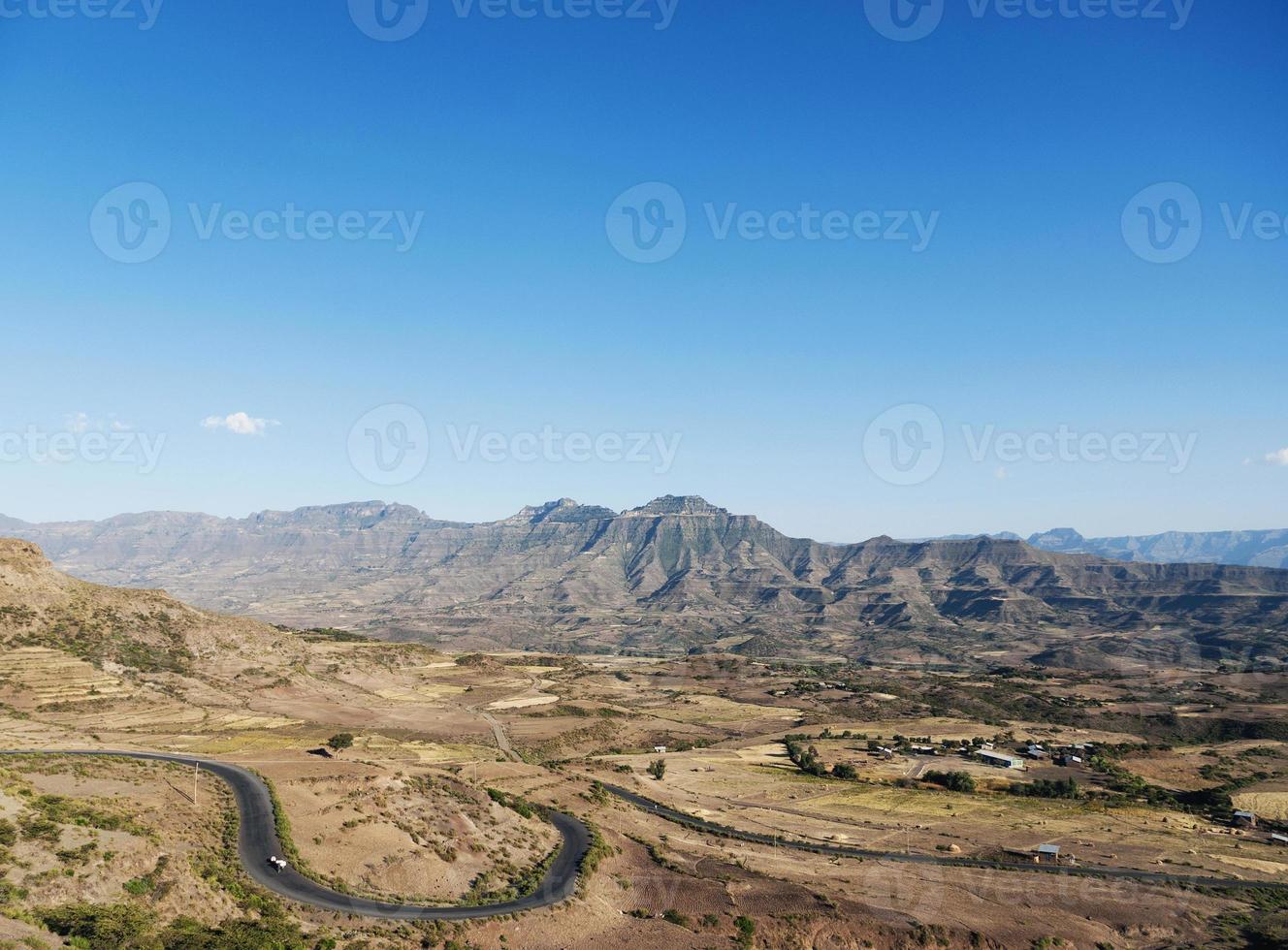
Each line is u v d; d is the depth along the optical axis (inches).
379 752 5654.5
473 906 3090.6
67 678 6063.0
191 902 2468.0
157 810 3161.9
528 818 4185.5
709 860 4190.5
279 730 6023.6
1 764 3501.5
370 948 2508.6
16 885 2194.9
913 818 5610.2
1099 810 5940.0
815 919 3462.1
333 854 3196.4
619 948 2942.9
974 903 3912.4
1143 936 3745.1
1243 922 3914.9
